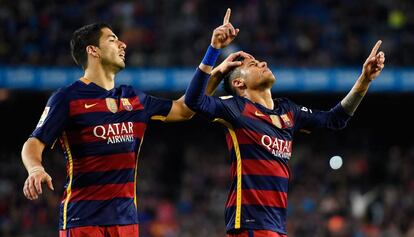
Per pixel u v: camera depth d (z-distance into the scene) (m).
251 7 76.50
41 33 71.44
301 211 66.25
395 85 68.19
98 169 21.30
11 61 68.00
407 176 71.88
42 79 64.31
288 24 75.69
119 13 74.81
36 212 64.19
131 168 21.70
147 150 76.81
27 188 19.69
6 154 73.50
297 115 24.86
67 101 21.59
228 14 22.88
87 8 74.81
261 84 24.09
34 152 20.81
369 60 25.02
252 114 23.41
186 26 73.88
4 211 64.56
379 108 79.00
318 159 75.44
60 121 21.34
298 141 78.38
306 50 73.00
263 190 22.66
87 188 21.25
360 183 71.06
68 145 21.62
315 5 78.12
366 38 74.94
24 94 71.19
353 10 77.50
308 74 67.25
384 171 73.94
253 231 22.31
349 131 79.56
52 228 63.59
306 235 63.94
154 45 72.12
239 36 73.44
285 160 23.48
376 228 64.81
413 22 76.44
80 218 21.08
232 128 23.22
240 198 22.59
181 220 66.38
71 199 21.36
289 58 72.19
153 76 66.25
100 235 21.02
